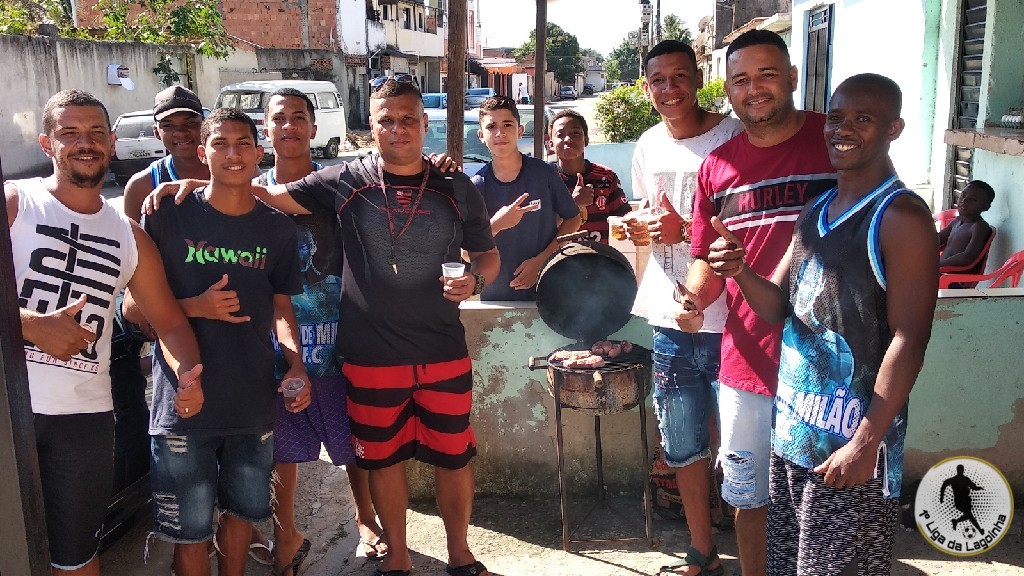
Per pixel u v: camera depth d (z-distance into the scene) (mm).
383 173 3213
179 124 3602
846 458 2229
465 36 4914
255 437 3016
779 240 2832
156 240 2930
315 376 3510
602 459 4059
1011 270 5039
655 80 3260
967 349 3639
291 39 33438
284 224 3064
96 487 2736
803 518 2408
